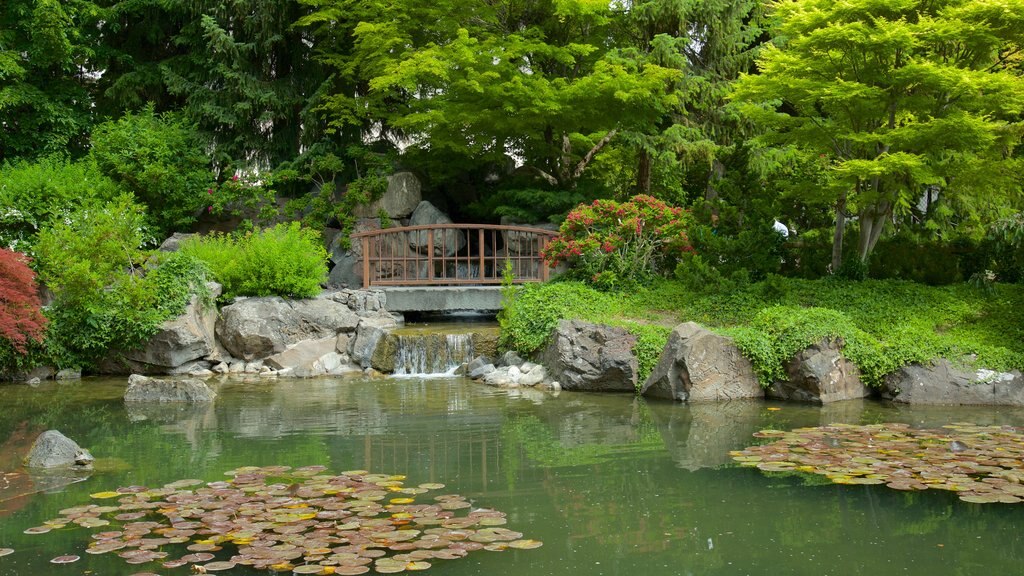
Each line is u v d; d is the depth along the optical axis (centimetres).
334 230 2142
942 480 677
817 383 1091
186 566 511
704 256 1567
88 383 1302
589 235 1563
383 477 714
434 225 1741
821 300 1360
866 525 599
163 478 717
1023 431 877
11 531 581
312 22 2152
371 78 2102
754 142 1614
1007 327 1216
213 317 1479
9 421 989
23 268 1227
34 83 2059
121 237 1441
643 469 751
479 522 590
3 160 2009
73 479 716
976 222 1920
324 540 543
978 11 1199
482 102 1900
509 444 856
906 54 1270
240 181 2067
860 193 1466
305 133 2197
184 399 1127
